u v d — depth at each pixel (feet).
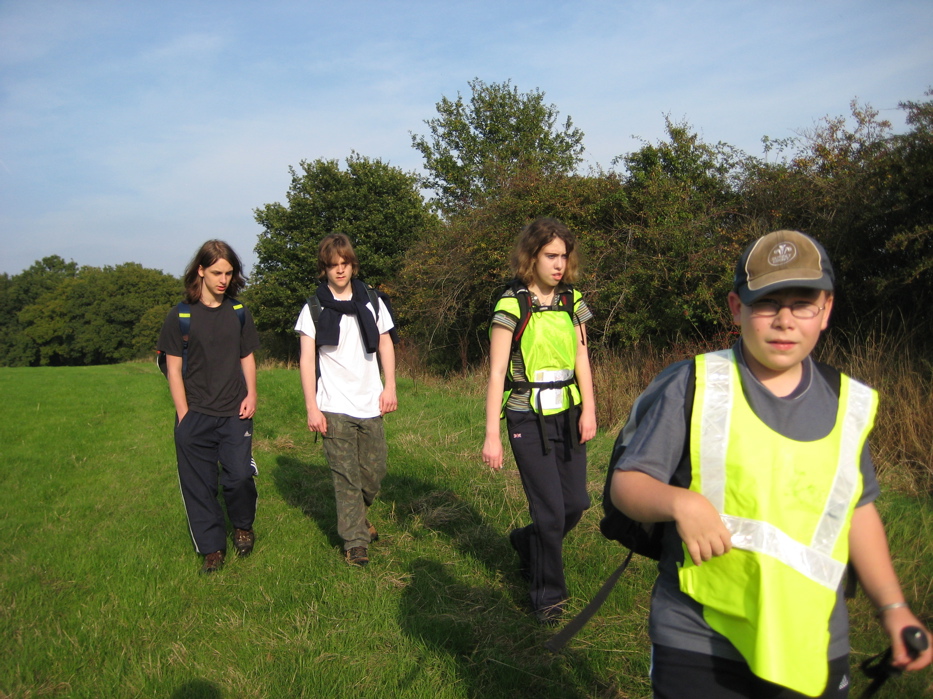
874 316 22.50
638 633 10.09
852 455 4.85
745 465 4.79
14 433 29.68
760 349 4.92
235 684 9.24
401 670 9.48
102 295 218.38
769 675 4.48
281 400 35.06
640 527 5.82
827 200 25.55
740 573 4.75
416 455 21.04
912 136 21.36
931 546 11.71
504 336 10.71
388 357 13.88
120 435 29.04
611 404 23.94
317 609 11.34
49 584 12.75
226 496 13.87
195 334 13.20
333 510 16.93
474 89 79.87
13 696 9.14
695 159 33.83
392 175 90.33
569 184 38.06
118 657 10.02
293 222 90.53
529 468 10.80
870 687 5.12
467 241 43.21
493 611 11.14
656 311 31.04
